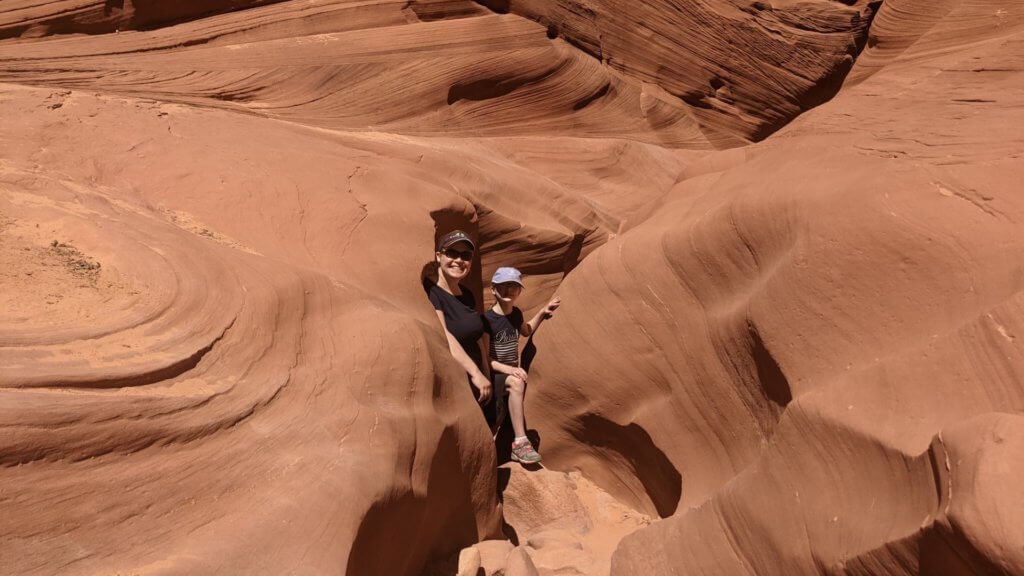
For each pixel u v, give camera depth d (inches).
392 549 122.8
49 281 110.2
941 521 85.5
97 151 163.6
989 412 95.7
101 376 94.9
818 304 130.7
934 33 220.1
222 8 282.8
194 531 91.7
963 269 115.2
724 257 162.7
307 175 184.1
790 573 113.8
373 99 294.5
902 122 154.8
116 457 90.5
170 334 110.7
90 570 80.7
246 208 164.7
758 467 125.6
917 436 100.7
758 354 144.2
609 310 186.2
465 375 171.3
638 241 189.2
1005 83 154.6
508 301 202.2
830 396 116.2
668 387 173.6
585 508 186.7
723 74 388.5
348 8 300.7
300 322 133.1
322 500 103.8
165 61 263.3
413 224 187.9
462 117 319.3
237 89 268.7
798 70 392.2
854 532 103.0
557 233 253.4
